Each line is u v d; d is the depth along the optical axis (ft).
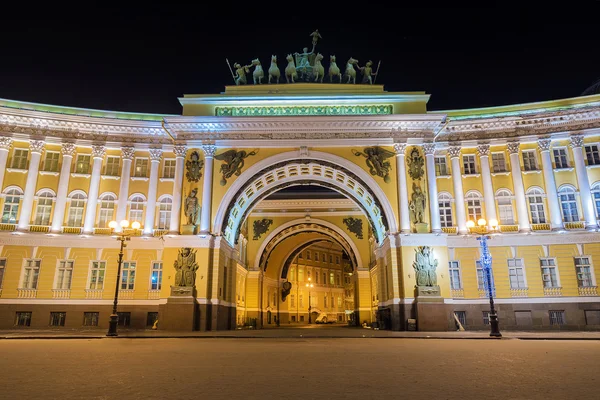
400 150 114.62
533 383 28.84
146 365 38.70
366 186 115.24
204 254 108.88
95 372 34.17
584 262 108.99
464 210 116.57
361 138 116.06
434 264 107.24
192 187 114.01
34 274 111.04
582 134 114.52
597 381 29.58
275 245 189.16
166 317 103.71
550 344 63.77
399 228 111.24
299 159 116.67
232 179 115.03
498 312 109.91
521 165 117.19
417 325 103.09
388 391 26.07
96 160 118.73
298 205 181.57
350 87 123.44
